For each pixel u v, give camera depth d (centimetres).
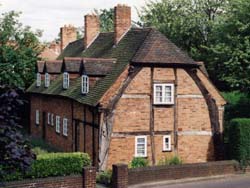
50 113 3672
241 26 3534
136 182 2305
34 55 4403
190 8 4791
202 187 2284
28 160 1009
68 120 3183
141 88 2667
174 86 2731
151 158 2695
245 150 2650
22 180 2002
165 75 2712
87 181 2111
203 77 2797
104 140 2597
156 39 2781
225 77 3591
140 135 2673
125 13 3156
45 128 3834
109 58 3047
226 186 2312
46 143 3672
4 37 4088
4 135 979
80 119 2930
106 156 2600
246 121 2656
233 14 3672
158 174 2381
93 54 3494
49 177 2111
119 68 2742
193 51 4566
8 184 1933
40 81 4028
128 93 2642
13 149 978
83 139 2875
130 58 2694
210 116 2823
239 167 2642
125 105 2638
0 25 4175
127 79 2639
